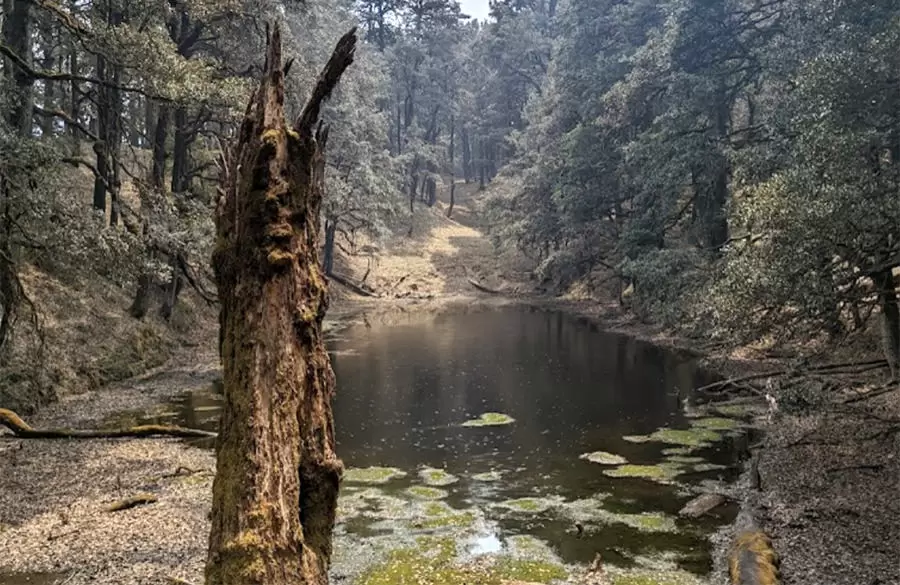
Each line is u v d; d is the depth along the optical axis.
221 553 4.93
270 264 5.57
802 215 10.72
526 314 42.62
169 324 27.20
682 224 32.25
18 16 16.92
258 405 5.29
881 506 10.62
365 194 48.28
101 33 15.88
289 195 5.83
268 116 5.95
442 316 41.94
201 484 12.20
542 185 45.69
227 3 20.67
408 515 11.45
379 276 55.88
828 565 8.88
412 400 20.44
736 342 13.49
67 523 10.22
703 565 9.42
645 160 31.80
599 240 41.25
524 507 11.77
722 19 26.77
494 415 18.55
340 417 18.52
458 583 8.93
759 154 20.00
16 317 16.09
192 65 17.28
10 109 16.14
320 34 35.53
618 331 33.94
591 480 13.16
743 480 12.80
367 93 49.53
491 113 72.62
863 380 16.84
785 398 12.88
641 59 30.31
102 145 21.02
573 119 45.38
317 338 5.79
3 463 13.04
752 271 11.77
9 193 13.90
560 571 9.27
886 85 11.44
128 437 15.26
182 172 27.30
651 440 15.81
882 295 12.74
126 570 8.62
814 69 12.24
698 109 27.36
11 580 8.32
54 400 17.94
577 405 19.53
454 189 80.25
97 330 21.92
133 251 16.83
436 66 73.06
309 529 5.39
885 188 10.97
